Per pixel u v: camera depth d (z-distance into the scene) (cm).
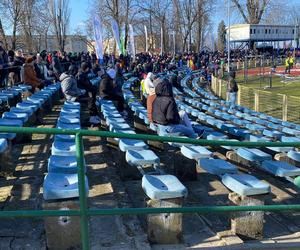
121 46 2644
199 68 4284
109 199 539
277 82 3228
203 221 491
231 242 429
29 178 614
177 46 6925
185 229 466
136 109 1034
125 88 1694
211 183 635
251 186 443
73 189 396
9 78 1521
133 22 4659
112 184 599
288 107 1477
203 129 839
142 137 336
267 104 1581
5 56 1472
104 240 428
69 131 322
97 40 1822
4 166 618
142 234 444
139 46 5869
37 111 1012
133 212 344
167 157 762
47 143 830
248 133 850
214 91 2608
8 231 445
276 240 448
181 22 6231
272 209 378
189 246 421
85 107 1246
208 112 1328
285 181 657
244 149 666
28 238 431
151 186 425
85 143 830
